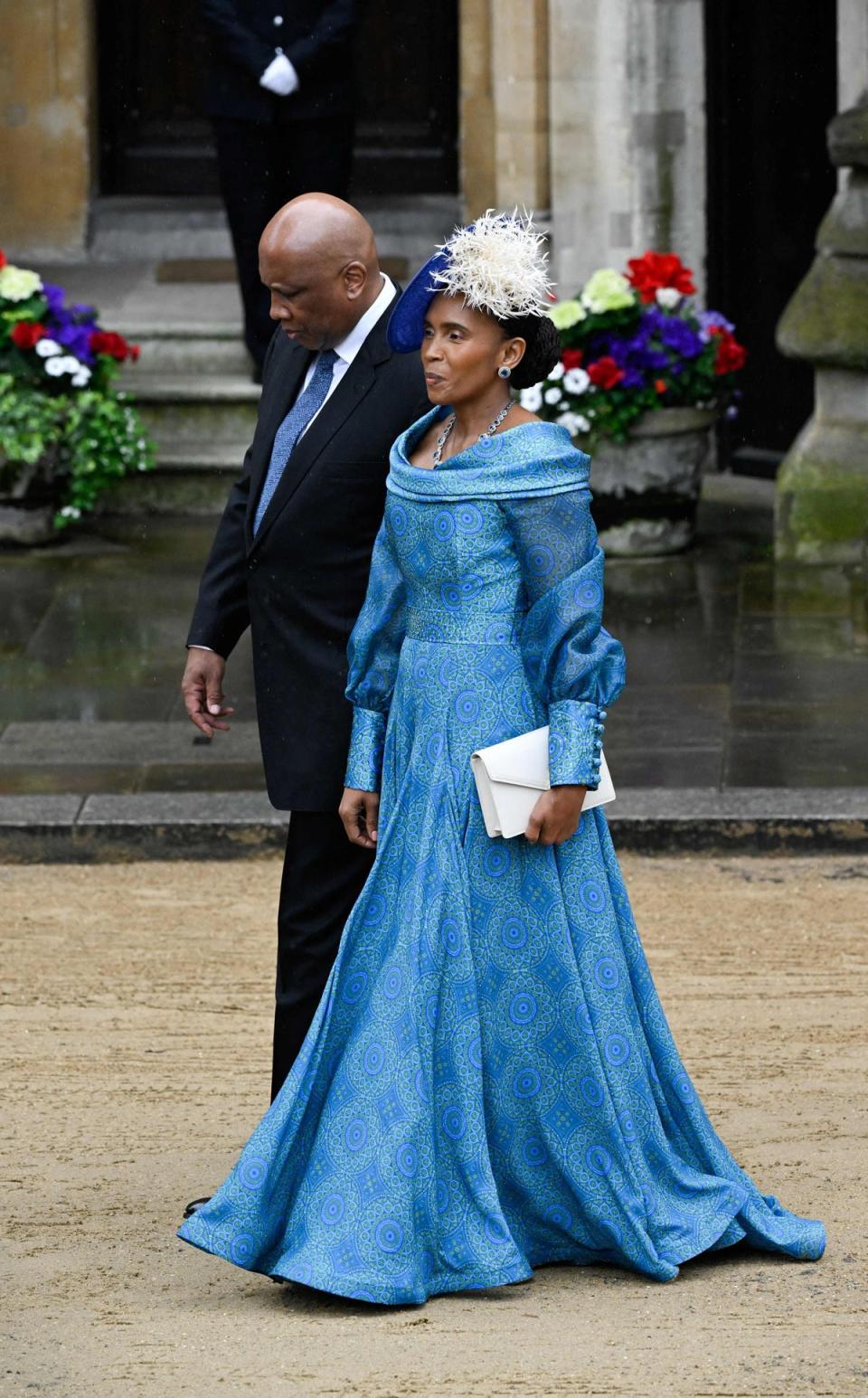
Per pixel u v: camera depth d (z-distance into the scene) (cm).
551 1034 1239
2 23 4084
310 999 1356
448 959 1223
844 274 3033
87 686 2606
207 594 1423
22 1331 1188
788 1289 1223
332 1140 1221
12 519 3189
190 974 1825
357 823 1303
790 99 3434
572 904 1246
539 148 3619
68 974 1827
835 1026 1675
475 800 1230
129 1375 1121
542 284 1213
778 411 3584
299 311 1306
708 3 3431
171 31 4206
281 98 3203
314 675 1333
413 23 4162
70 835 2152
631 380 2983
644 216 3488
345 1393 1091
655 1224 1246
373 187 4209
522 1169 1247
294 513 1324
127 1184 1417
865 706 2464
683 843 2133
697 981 1784
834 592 2947
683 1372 1107
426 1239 1210
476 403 1234
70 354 3131
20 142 4131
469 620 1230
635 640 2744
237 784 2259
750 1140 1456
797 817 2120
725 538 3250
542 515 1212
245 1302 1229
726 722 2420
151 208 4212
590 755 1216
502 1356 1130
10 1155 1464
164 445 3472
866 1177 1393
